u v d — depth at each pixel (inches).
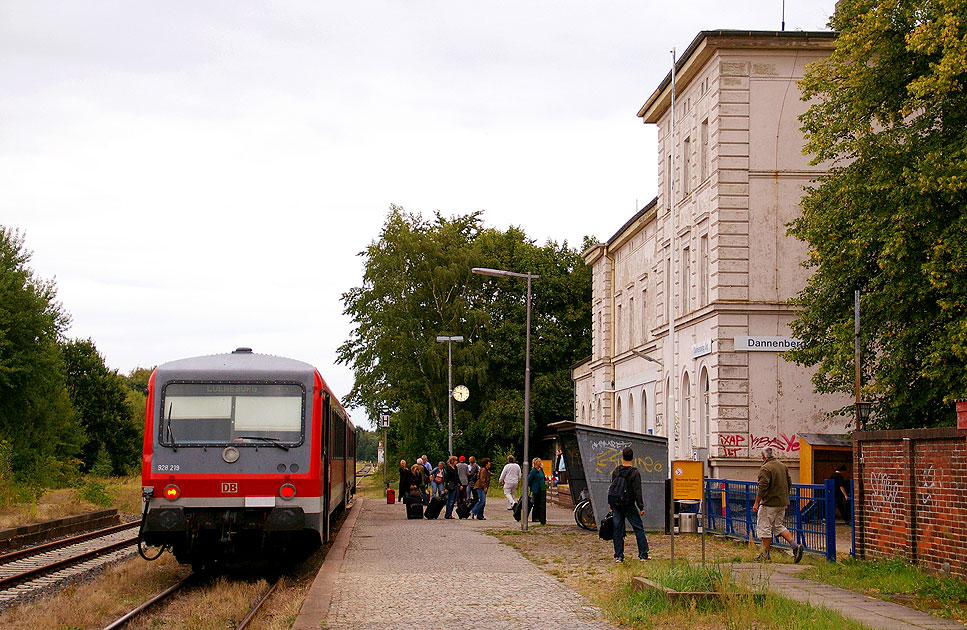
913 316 992.2
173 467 668.1
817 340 1142.3
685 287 1598.2
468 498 1354.6
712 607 470.6
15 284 2096.5
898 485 607.5
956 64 888.9
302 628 435.5
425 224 2696.9
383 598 534.0
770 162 1389.0
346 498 1315.2
